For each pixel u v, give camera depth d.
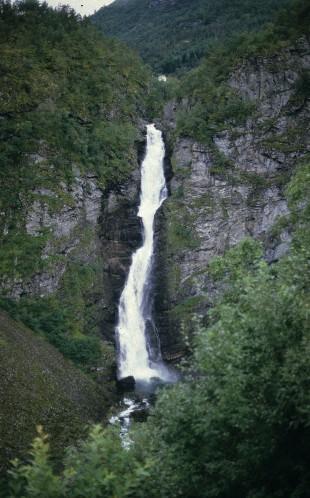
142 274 74.50
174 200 78.94
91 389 52.88
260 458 16.77
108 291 71.69
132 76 97.56
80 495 12.42
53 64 84.62
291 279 18.52
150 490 15.90
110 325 68.94
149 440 19.25
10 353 46.28
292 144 79.69
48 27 97.88
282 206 76.62
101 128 81.75
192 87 93.44
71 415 43.56
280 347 16.89
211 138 81.94
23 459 33.12
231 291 23.81
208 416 17.36
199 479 17.61
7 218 66.00
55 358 54.75
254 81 84.88
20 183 68.19
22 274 62.94
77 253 69.69
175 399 19.05
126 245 75.62
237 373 16.88
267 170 79.25
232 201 78.81
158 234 76.69
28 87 78.06
